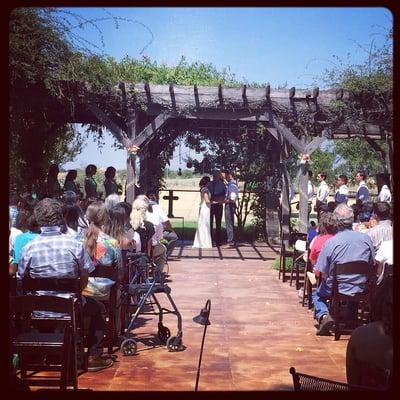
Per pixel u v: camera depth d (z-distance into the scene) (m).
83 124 14.12
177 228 20.03
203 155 16.53
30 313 4.94
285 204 15.01
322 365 5.62
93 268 5.05
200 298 8.65
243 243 16.28
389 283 2.63
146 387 4.91
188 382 5.05
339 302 6.62
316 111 12.32
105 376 5.20
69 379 4.94
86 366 5.32
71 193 7.84
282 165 15.00
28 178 12.72
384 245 6.45
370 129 13.36
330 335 6.74
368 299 6.52
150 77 16.02
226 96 12.46
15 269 5.35
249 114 12.63
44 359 5.29
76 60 10.10
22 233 5.91
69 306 4.26
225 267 11.76
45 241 4.91
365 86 11.52
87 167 13.02
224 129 16.14
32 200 6.86
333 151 19.48
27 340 4.41
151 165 16.28
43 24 8.84
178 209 25.31
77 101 11.55
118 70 12.03
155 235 8.84
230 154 16.47
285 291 9.33
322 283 6.85
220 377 5.21
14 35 8.70
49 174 12.36
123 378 5.14
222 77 16.33
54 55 9.70
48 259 4.86
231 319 7.42
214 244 15.78
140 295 7.11
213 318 7.45
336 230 7.13
